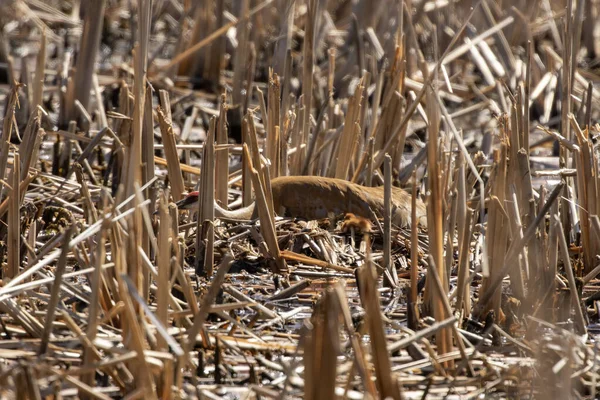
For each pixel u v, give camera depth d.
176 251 9.01
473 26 22.81
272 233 11.42
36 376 7.54
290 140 14.60
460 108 21.39
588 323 10.16
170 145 12.48
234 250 12.01
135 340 7.35
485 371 8.62
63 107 18.11
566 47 12.18
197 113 19.97
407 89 19.22
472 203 13.06
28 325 8.91
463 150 9.46
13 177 10.30
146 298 9.54
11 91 11.58
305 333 7.57
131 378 7.93
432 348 9.07
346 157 13.84
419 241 12.43
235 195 14.13
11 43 24.64
